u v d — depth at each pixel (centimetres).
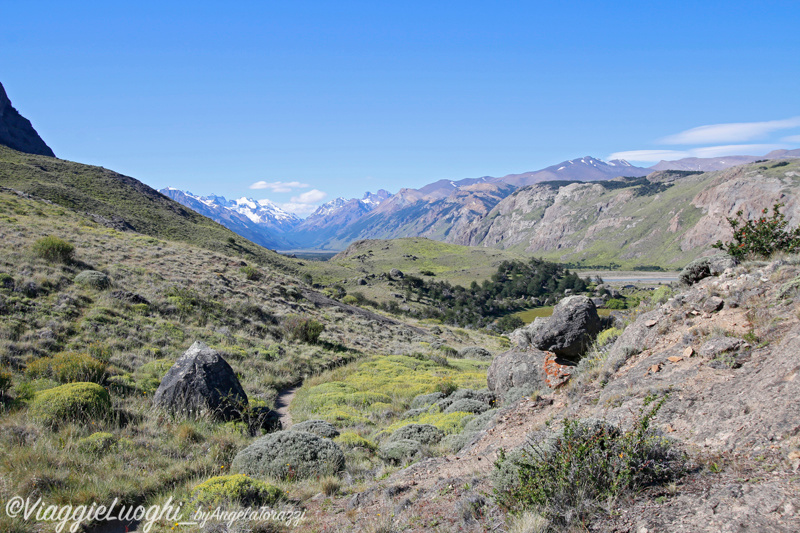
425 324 5153
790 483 335
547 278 14475
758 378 497
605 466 411
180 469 796
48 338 1405
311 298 3778
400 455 896
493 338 4850
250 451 861
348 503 629
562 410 739
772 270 745
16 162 7862
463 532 430
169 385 1153
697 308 770
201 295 2481
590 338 1145
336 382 1844
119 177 9569
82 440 812
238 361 1869
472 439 822
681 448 446
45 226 3089
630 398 616
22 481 623
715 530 314
